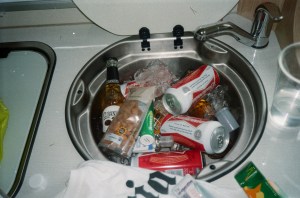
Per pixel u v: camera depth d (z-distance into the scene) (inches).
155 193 23.0
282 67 24.8
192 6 31.1
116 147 26.8
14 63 33.2
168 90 29.6
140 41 33.7
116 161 28.0
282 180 23.3
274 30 33.3
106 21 32.4
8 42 34.9
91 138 29.3
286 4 30.0
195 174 25.6
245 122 29.0
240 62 31.8
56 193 23.9
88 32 35.5
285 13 30.3
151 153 27.4
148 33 32.5
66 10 35.1
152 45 34.2
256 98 29.7
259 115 28.0
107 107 30.6
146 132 28.2
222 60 33.4
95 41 34.5
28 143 26.8
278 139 25.7
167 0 30.5
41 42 34.7
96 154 28.1
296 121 26.0
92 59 32.6
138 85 32.7
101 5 30.6
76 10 35.1
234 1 30.7
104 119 30.0
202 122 27.5
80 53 33.6
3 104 29.5
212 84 31.0
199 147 27.2
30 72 32.4
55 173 25.1
